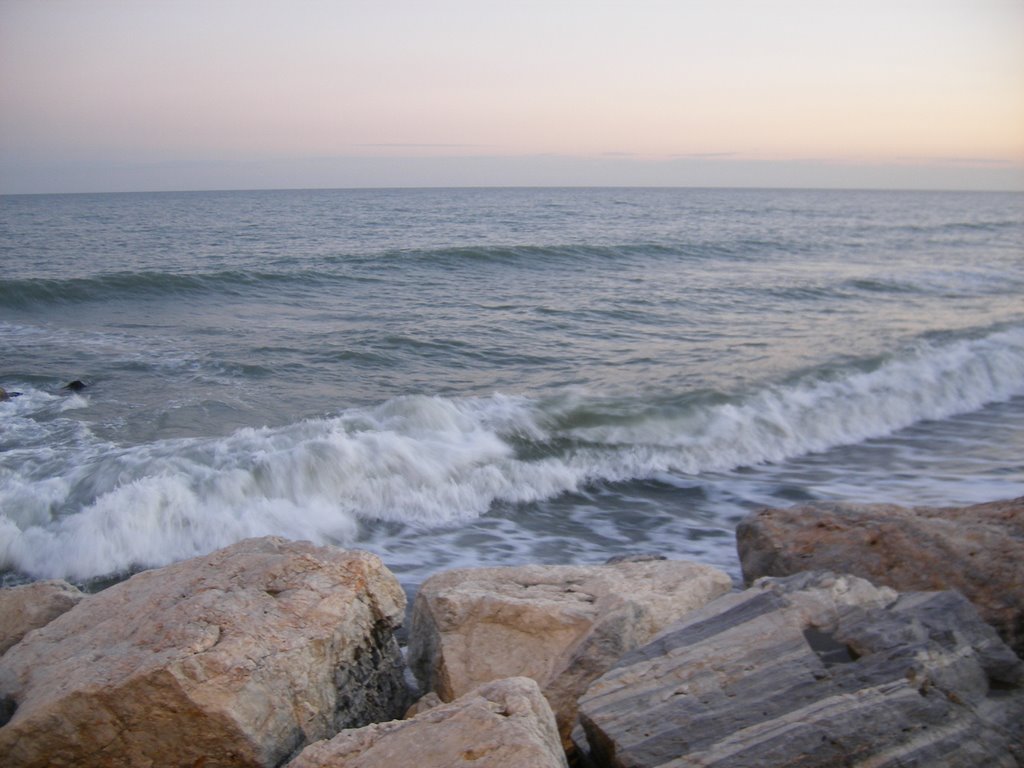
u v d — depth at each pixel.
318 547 5.31
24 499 9.04
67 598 5.57
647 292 24.11
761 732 3.90
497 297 22.84
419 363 15.76
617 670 4.44
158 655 4.09
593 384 14.52
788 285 25.78
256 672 4.16
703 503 10.31
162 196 156.62
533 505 10.23
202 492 9.39
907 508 6.85
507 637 5.04
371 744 3.69
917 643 4.46
